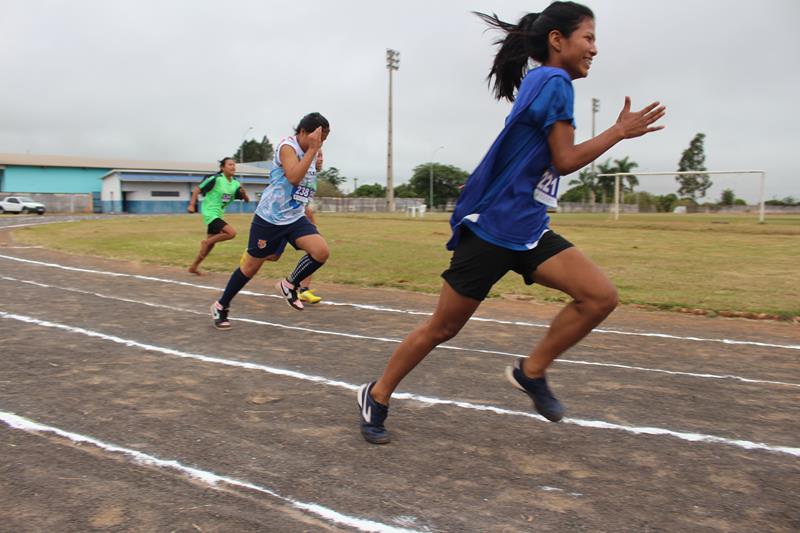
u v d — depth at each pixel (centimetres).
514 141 270
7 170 5706
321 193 8719
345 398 376
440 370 442
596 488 265
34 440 302
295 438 312
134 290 780
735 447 311
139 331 548
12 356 453
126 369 428
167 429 320
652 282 888
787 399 390
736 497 258
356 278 900
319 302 716
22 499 244
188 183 6125
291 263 1071
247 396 376
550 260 282
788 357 499
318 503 246
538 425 338
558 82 259
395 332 563
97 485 257
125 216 4225
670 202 3562
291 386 398
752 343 547
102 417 335
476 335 559
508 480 271
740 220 3086
